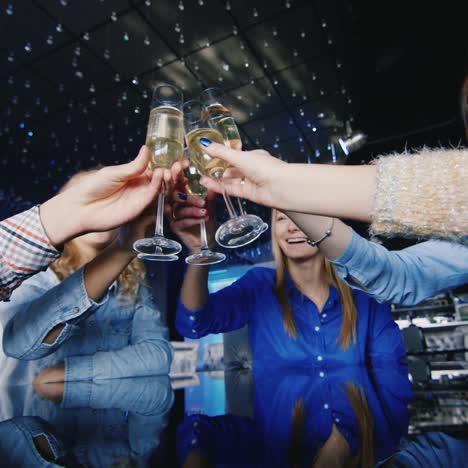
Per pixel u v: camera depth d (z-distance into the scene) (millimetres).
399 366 1055
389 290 849
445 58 2303
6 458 312
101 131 4215
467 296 4707
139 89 3648
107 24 2949
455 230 405
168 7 2842
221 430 419
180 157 813
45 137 4270
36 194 5566
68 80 3482
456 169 409
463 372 943
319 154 5043
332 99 3945
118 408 576
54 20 2881
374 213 437
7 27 2918
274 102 3982
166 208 862
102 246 1161
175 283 7172
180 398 682
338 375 881
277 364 1169
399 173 430
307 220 797
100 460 307
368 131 3434
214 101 873
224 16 2969
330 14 2928
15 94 3605
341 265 836
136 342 1204
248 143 4727
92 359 1043
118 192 614
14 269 550
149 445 355
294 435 396
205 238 898
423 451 328
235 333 1679
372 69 2857
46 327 693
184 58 3350
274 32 3121
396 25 2418
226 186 562
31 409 570
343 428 421
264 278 1360
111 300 1212
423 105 2914
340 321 1174
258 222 802
